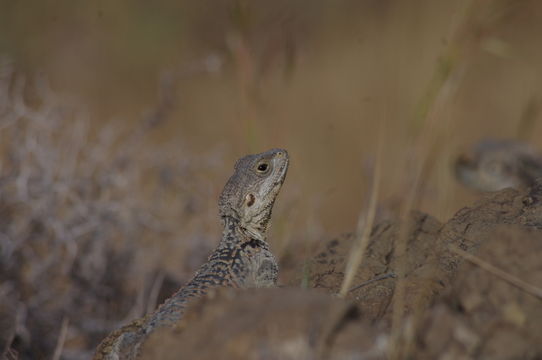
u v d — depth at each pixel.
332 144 26.55
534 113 17.00
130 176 17.75
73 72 32.34
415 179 10.26
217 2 36.16
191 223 18.62
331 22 36.88
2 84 18.12
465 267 6.35
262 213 10.45
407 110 20.45
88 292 15.87
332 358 5.62
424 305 7.11
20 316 14.59
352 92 30.84
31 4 33.31
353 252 8.59
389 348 6.07
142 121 19.12
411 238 9.91
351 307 5.98
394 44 24.62
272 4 25.78
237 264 9.53
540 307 5.80
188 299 8.15
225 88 29.23
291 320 5.80
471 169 16.23
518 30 33.12
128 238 16.95
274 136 15.90
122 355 7.60
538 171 16.03
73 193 16.27
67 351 14.63
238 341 5.74
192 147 25.25
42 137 16.72
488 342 5.78
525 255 6.08
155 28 35.66
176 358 6.02
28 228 16.08
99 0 33.12
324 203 22.72
